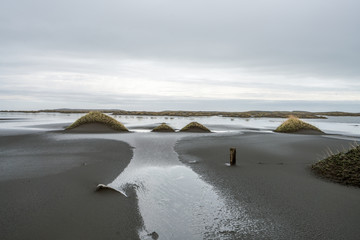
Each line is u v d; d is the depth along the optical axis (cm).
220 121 6303
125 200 725
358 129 3828
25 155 1342
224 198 758
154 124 4650
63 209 639
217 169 1107
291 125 3048
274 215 633
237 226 582
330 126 4616
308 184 884
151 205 704
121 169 1075
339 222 588
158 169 1102
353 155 1005
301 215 629
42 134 2488
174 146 1764
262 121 6500
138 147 1698
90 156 1331
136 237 527
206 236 540
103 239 511
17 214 599
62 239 500
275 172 1052
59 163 1140
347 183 877
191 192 812
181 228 575
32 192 748
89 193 762
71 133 2622
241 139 2200
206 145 1811
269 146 1758
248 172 1053
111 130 2925
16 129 3122
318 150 1602
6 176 905
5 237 496
